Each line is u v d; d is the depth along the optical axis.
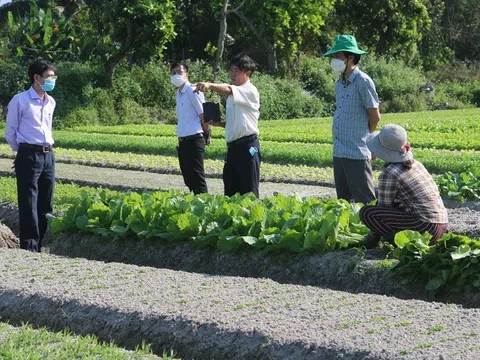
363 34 62.03
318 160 23.98
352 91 12.73
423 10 62.62
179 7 52.91
